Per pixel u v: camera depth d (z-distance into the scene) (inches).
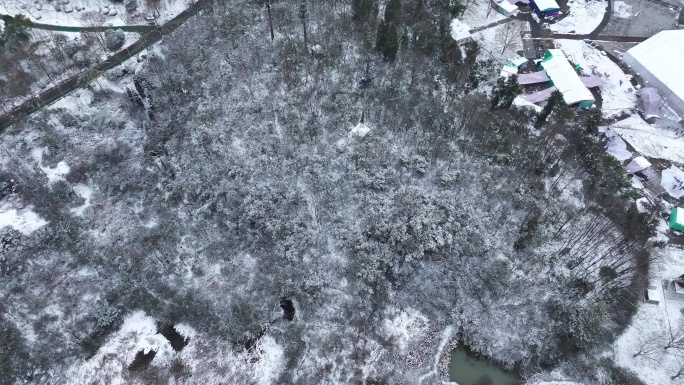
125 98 3331.7
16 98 3267.7
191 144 3073.3
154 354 2431.1
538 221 2888.8
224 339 2469.2
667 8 4722.0
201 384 2342.5
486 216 2847.0
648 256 2792.8
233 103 3243.1
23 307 2476.6
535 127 3508.9
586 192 3090.6
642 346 2484.0
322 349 2443.4
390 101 3314.5
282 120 3152.1
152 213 2849.4
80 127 3159.5
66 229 2726.4
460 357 2536.9
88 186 2947.8
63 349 2388.0
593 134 3484.3
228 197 2792.8
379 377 2399.1
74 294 2544.3
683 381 2397.9
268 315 2514.8
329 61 3550.7
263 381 2348.7
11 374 2292.1
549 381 2425.0
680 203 3174.2
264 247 2679.6
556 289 2652.6
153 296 2559.1
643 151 3506.4
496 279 2647.6
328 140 3075.8
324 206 2785.4
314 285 2551.7
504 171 3090.6
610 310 2620.6
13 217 2755.9
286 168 2923.2
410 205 2760.8
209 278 2603.3
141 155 3068.4
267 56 3565.5
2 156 2979.8
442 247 2706.7
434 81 3553.2
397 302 2623.0
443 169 3004.4
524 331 2539.4
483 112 3422.7
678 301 2687.0
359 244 2655.0
